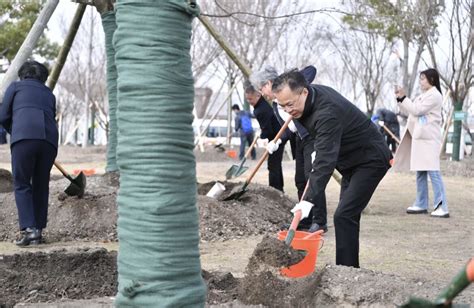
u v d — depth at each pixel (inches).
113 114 375.2
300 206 187.5
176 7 124.4
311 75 296.2
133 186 125.0
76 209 311.0
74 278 192.4
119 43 125.6
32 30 316.2
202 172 687.7
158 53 123.6
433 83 376.5
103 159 916.0
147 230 124.3
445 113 925.8
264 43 982.4
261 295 177.5
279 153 370.6
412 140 384.2
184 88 126.4
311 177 187.5
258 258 183.5
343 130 196.1
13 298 178.9
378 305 157.2
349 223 203.6
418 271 236.4
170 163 124.7
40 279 190.2
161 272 124.6
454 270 239.5
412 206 397.4
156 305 124.5
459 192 521.7
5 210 320.8
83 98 1327.5
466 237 313.4
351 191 203.5
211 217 310.7
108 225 304.7
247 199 342.0
